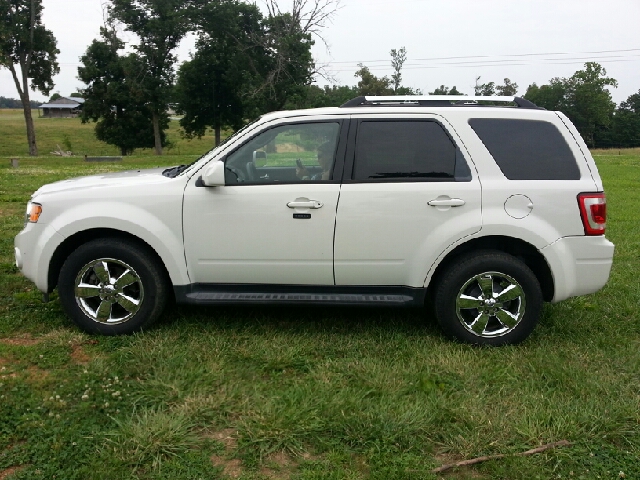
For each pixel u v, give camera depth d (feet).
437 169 13.53
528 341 14.28
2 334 14.08
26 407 10.60
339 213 13.37
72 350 13.29
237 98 155.22
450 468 9.20
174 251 13.61
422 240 13.43
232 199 13.46
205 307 16.17
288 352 13.24
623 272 20.81
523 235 13.28
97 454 9.27
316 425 10.12
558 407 10.93
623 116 257.75
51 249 13.73
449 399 11.28
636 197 44.29
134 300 13.97
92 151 189.26
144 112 167.22
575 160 13.67
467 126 13.64
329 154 13.69
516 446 9.74
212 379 11.85
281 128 13.78
